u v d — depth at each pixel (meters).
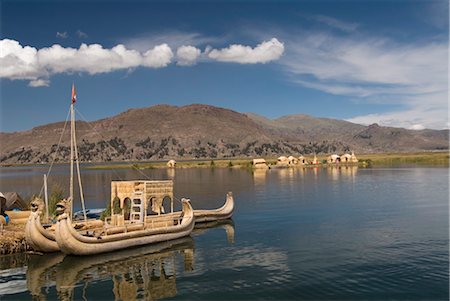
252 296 22.45
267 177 122.44
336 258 29.55
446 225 41.09
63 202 46.91
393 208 53.84
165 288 24.41
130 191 38.81
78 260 31.08
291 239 36.66
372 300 21.42
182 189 90.81
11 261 30.92
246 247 34.34
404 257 29.31
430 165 167.75
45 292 24.47
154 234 36.66
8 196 48.78
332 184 91.69
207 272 27.33
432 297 21.62
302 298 21.94
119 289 24.62
